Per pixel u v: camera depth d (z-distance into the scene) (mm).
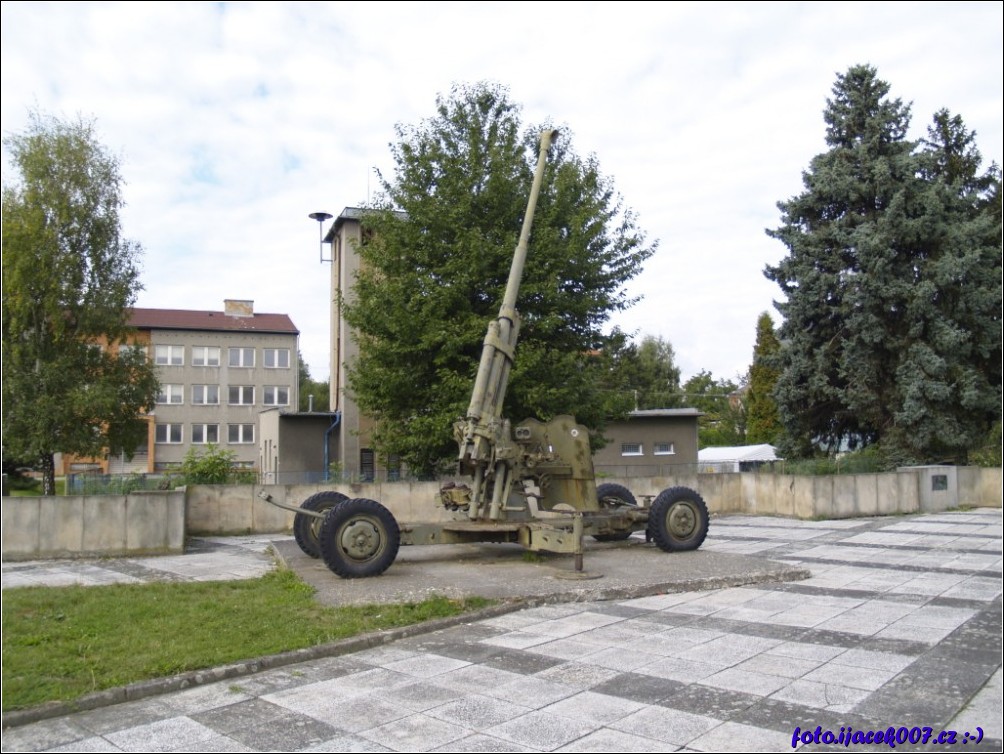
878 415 23375
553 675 5922
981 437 23219
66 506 12617
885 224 22031
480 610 7793
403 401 16938
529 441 11312
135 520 12812
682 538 11438
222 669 5918
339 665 6250
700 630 7254
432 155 17375
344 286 28672
